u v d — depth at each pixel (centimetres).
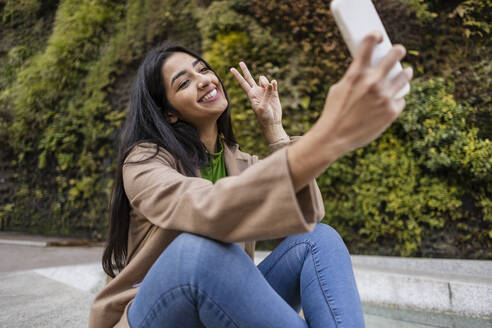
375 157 384
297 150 50
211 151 107
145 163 75
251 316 63
